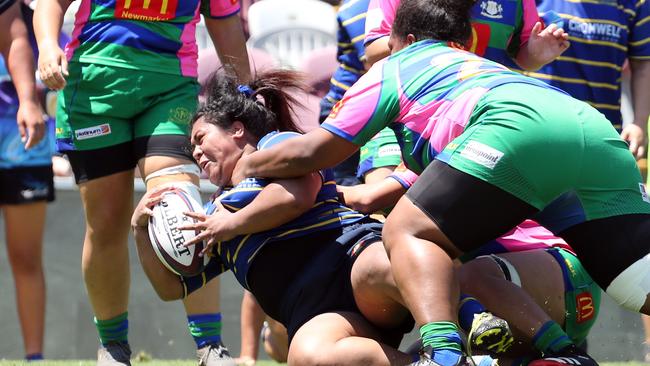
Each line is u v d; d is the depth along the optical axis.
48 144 28.25
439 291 12.56
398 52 14.19
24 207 27.73
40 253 28.08
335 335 13.62
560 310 14.95
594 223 13.29
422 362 12.31
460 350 12.39
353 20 21.11
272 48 36.28
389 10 18.81
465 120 13.28
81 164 18.97
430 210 12.88
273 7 36.66
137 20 18.72
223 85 15.46
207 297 19.02
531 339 13.80
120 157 18.92
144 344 31.47
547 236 15.47
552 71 21.39
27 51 21.02
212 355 18.97
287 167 13.91
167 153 18.39
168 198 15.73
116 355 19.41
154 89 18.70
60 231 32.25
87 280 19.22
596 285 15.40
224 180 15.22
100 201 18.91
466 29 14.59
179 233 15.23
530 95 13.12
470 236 12.91
